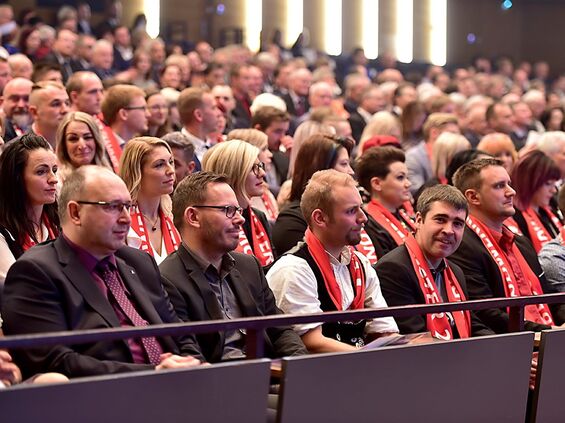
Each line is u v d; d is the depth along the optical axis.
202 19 24.23
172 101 11.77
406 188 8.26
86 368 4.85
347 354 4.69
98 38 18.44
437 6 29.31
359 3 27.58
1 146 7.21
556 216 9.72
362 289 6.38
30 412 3.82
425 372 5.02
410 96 16.03
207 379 4.25
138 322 5.21
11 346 3.78
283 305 6.09
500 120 14.38
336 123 11.37
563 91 24.59
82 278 5.10
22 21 17.47
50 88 8.98
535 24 30.98
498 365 5.36
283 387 4.47
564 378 5.70
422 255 6.83
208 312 5.70
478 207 7.65
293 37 26.19
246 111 14.70
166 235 7.00
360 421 4.75
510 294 7.46
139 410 4.08
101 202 5.12
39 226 6.05
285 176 10.20
